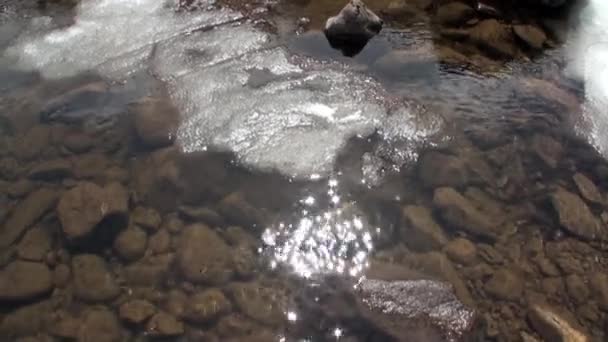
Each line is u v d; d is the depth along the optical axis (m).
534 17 2.73
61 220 2.13
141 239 2.12
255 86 2.51
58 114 2.45
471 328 1.93
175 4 2.85
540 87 2.47
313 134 2.36
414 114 2.40
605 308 1.98
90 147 2.36
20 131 2.41
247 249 2.11
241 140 2.35
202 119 2.41
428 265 2.05
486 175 2.25
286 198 2.21
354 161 2.29
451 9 2.76
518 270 2.05
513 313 1.97
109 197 2.17
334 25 2.63
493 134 2.35
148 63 2.61
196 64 2.60
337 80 2.52
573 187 2.23
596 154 2.31
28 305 2.02
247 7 2.82
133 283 2.05
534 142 2.33
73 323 1.98
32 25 2.80
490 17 2.73
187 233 2.13
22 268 2.07
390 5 2.81
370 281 2.01
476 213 2.15
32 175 2.28
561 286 2.02
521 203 2.19
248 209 2.18
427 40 2.65
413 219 2.14
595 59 2.57
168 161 2.30
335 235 2.13
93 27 2.77
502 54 2.60
